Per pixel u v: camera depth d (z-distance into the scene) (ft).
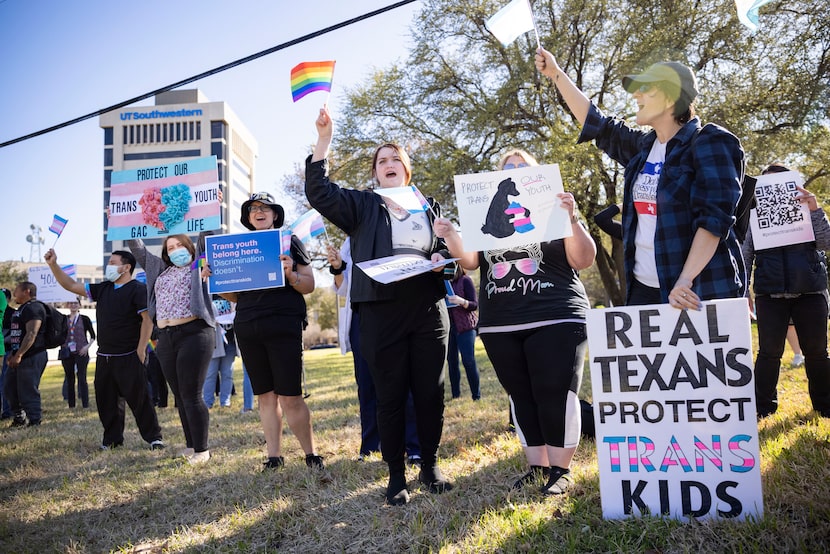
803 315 12.88
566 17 58.08
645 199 8.64
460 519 8.63
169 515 10.52
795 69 50.83
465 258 10.16
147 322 17.33
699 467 7.71
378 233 10.20
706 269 8.12
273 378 12.90
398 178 11.34
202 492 11.64
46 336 24.22
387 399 9.95
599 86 59.72
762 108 51.85
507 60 59.36
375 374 10.02
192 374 14.71
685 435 7.79
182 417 15.75
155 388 27.50
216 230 15.66
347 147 66.49
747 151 50.01
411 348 10.13
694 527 7.37
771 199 13.29
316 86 9.96
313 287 13.25
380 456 13.10
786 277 12.82
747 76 51.96
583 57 59.72
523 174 9.33
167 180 16.25
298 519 9.52
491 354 9.90
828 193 55.98
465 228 9.25
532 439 10.07
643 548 7.07
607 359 8.12
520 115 60.95
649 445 7.91
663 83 8.11
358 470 12.07
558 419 9.31
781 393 15.66
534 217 9.19
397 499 9.66
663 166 8.32
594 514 8.18
